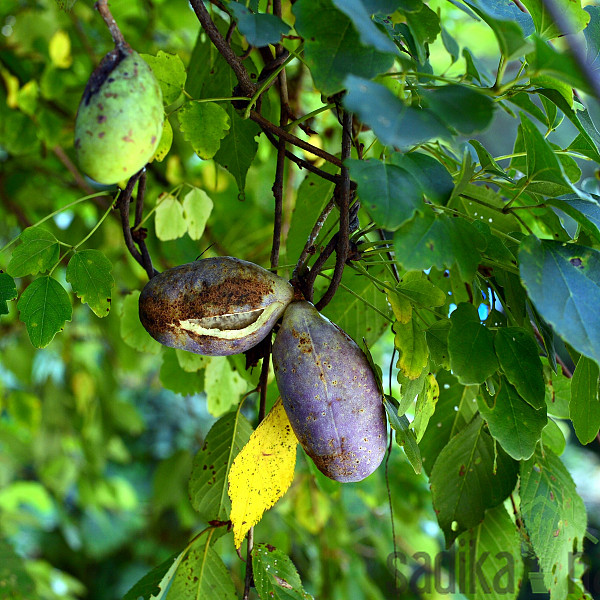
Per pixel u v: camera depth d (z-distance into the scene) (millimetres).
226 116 521
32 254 516
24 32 958
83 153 418
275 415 488
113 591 2189
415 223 429
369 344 612
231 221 1043
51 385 1259
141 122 419
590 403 478
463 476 558
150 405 2502
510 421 475
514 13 521
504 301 519
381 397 472
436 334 485
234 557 1170
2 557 894
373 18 475
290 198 1014
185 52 1111
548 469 555
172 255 820
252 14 448
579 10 483
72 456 1548
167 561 533
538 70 412
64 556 2186
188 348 478
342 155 477
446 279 586
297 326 466
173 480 1065
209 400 660
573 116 471
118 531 2250
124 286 1053
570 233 661
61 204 1208
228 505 553
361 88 399
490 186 651
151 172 872
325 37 432
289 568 507
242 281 468
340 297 606
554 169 449
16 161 1084
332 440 459
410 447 480
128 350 1092
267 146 1012
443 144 598
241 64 504
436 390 506
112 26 426
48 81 938
